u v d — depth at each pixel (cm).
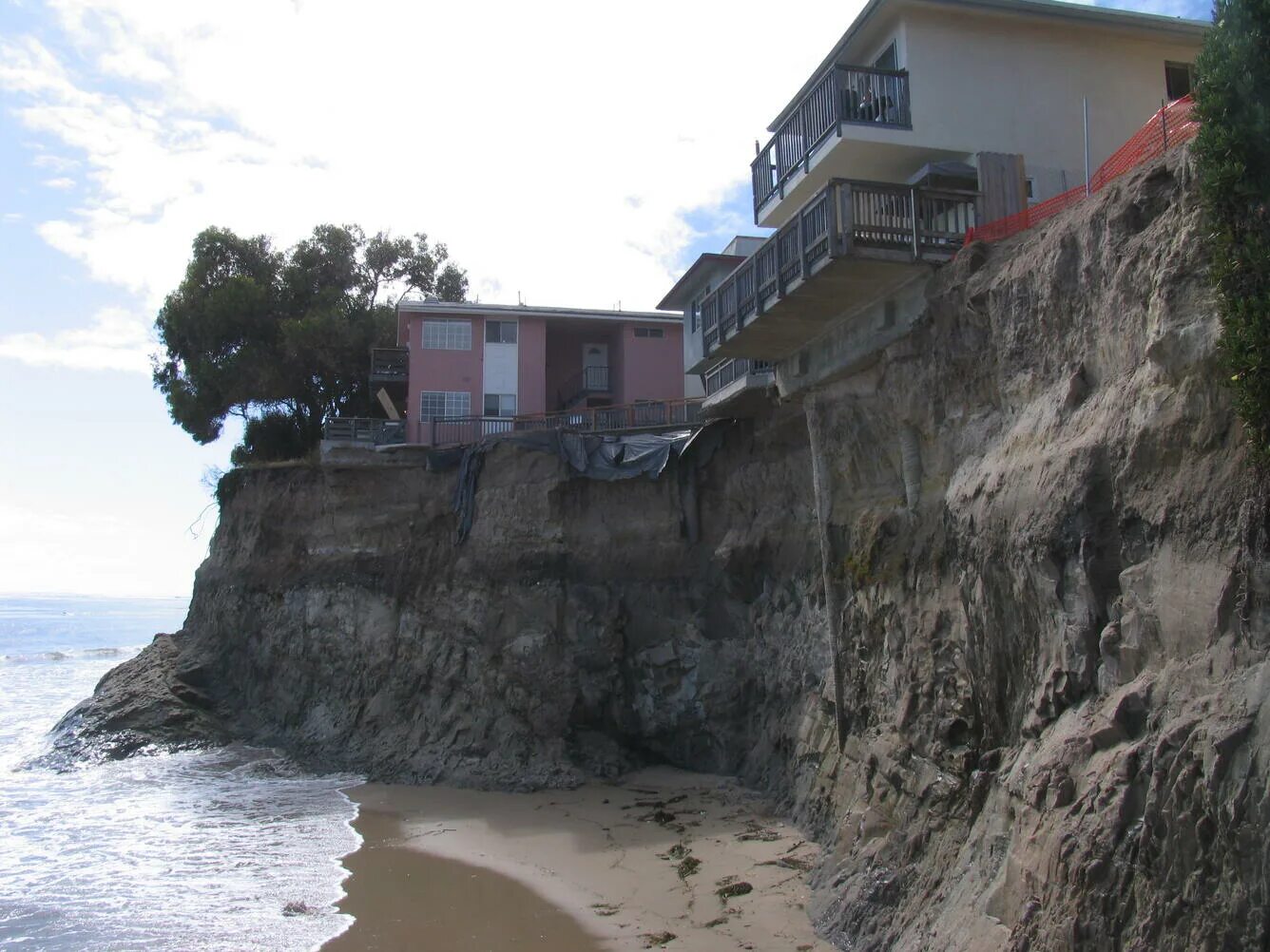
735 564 2616
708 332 2131
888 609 1714
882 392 1784
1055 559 1135
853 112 1875
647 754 2789
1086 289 1216
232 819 2388
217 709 3447
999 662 1310
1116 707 970
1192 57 2083
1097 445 1105
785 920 1510
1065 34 2005
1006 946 964
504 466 3114
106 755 3102
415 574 3192
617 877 1828
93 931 1636
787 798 2150
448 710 2917
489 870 1928
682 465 2884
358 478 3403
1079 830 923
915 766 1501
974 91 1933
